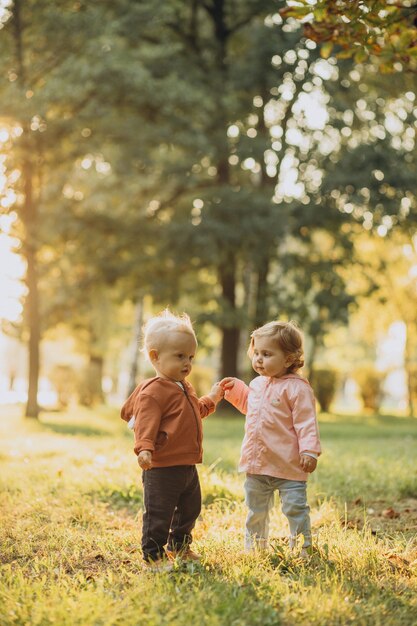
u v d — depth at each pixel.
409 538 5.59
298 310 22.48
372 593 4.14
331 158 21.77
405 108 22.50
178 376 4.66
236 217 20.86
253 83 21.64
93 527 5.93
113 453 9.68
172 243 21.05
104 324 30.73
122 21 19.23
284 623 3.68
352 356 42.53
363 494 7.53
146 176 21.64
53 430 16.97
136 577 4.29
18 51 18.67
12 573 4.50
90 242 21.05
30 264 19.89
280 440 4.81
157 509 4.50
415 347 33.28
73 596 4.02
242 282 25.55
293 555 4.71
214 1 23.34
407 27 6.62
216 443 12.64
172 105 19.98
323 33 6.71
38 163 19.47
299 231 21.81
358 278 27.19
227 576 4.34
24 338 21.17
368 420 23.47
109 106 19.19
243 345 27.53
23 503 6.79
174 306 23.45
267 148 21.67
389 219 21.45
